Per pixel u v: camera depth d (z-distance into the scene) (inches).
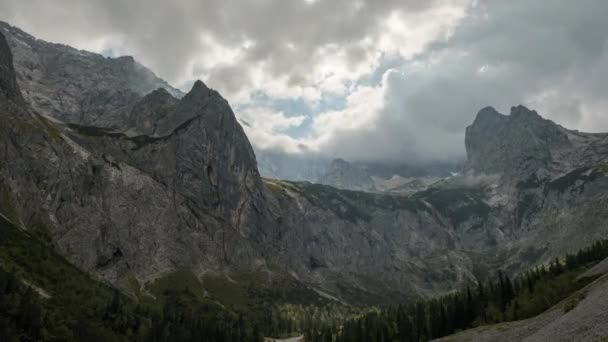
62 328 6028.5
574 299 3784.5
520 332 3828.7
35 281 7598.4
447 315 7150.6
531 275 7775.6
